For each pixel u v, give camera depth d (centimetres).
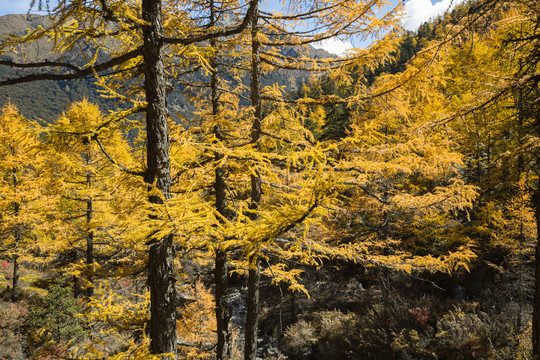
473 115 599
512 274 1175
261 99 739
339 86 671
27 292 1744
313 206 265
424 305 1241
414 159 586
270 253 593
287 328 1483
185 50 379
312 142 720
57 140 364
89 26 314
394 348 1070
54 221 1333
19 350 1202
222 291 815
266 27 661
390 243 1118
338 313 1435
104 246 1421
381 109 586
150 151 390
